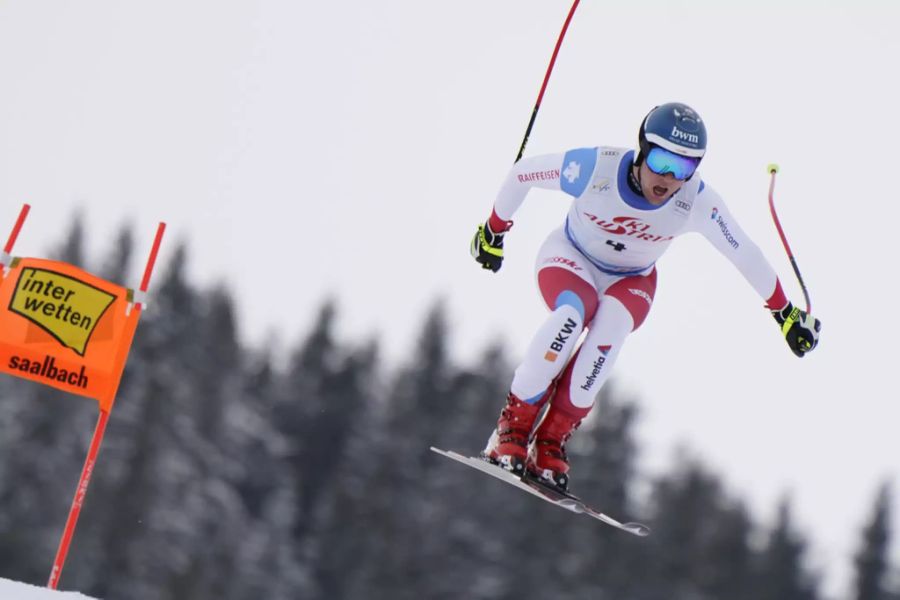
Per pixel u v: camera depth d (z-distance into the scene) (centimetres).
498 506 13950
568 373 2333
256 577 13812
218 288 15500
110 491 12725
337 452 17450
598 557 13962
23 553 12169
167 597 12744
